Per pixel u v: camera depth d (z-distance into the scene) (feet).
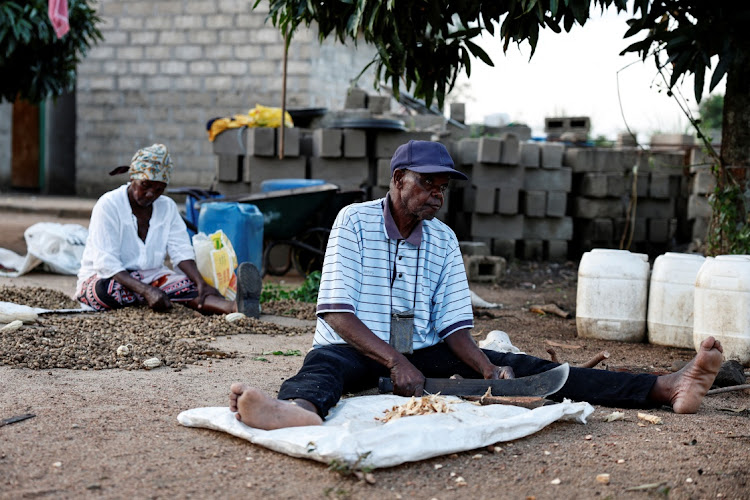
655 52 19.08
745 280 16.69
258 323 19.90
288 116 35.45
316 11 19.90
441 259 13.17
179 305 21.15
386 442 9.96
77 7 36.17
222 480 9.41
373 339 12.23
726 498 9.33
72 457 10.05
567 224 38.58
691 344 18.75
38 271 28.66
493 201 37.17
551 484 9.60
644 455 10.68
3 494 8.84
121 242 21.06
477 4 17.83
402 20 18.79
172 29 58.65
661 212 39.34
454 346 13.05
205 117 58.70
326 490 9.18
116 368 15.01
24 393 12.89
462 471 9.95
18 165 65.87
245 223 26.27
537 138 45.91
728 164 22.20
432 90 20.66
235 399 10.68
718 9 17.66
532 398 11.98
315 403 11.11
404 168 12.25
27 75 36.01
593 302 19.90
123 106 60.18
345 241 12.48
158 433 11.07
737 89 21.93
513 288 30.53
